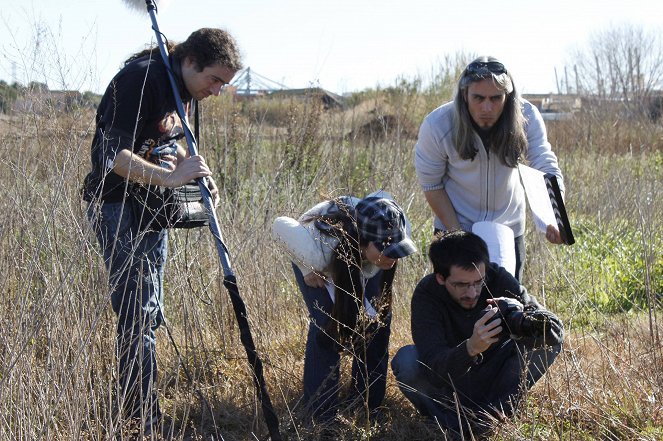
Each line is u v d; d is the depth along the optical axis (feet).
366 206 13.03
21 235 13.19
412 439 13.74
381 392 14.40
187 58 13.43
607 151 43.34
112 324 13.76
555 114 60.80
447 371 12.55
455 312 13.38
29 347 12.57
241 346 16.71
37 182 14.20
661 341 15.23
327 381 14.03
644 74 68.59
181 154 14.79
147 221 13.50
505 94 14.05
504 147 14.38
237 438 13.98
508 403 13.32
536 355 13.23
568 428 13.06
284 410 14.46
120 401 12.44
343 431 13.52
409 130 33.83
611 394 13.61
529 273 19.84
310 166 24.62
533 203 14.38
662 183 30.14
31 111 14.19
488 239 14.40
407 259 20.44
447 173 15.38
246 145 24.50
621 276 20.76
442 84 45.44
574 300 16.61
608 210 25.93
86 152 14.51
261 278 17.87
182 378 15.94
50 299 12.16
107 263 13.09
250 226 18.63
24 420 11.53
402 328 17.95
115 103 12.98
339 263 13.11
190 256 17.30
